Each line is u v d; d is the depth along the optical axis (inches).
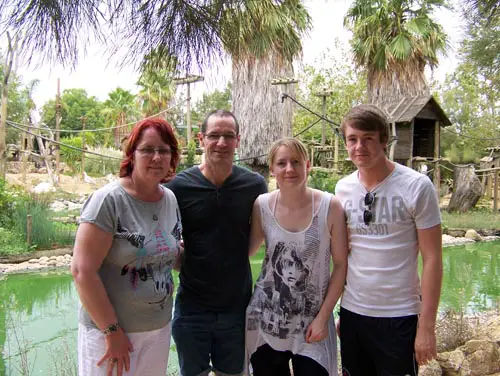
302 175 93.3
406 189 87.3
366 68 623.2
